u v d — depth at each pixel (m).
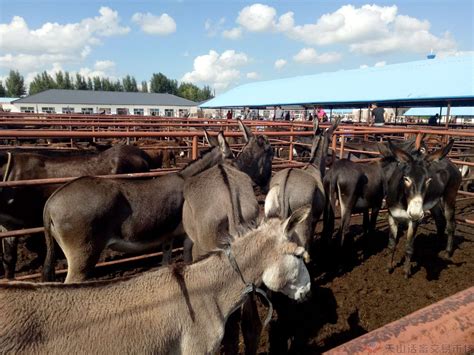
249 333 3.15
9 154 4.95
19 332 1.70
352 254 5.88
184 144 11.41
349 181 5.61
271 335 3.77
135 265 5.23
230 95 48.88
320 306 4.32
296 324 3.96
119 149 6.05
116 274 4.95
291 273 2.40
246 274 2.33
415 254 5.94
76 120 13.08
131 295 2.00
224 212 3.22
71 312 1.84
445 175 5.47
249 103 39.62
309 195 4.46
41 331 1.75
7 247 4.66
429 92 21.89
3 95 90.31
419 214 4.46
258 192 7.78
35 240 5.95
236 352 3.16
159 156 10.01
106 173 5.67
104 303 1.92
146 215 3.78
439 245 6.36
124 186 3.77
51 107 59.53
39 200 4.98
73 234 3.47
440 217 6.27
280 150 12.63
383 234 6.88
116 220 3.65
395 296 4.59
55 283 1.91
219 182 3.42
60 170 5.26
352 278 5.05
